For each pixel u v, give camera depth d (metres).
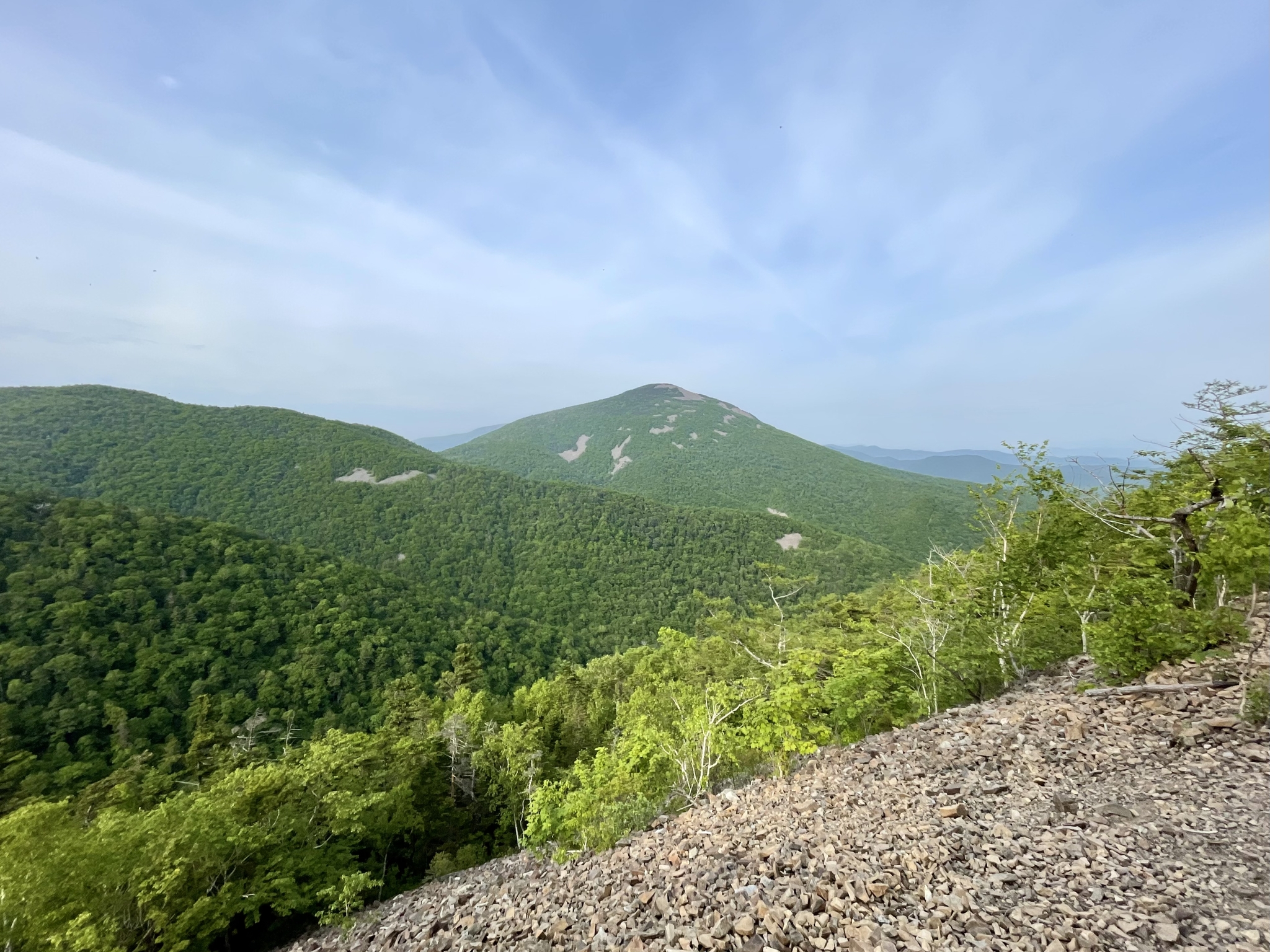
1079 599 17.17
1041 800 8.62
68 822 19.69
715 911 7.52
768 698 16.92
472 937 10.43
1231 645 11.40
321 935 16.78
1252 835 6.48
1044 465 19.11
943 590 24.39
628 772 17.55
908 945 5.73
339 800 22.59
